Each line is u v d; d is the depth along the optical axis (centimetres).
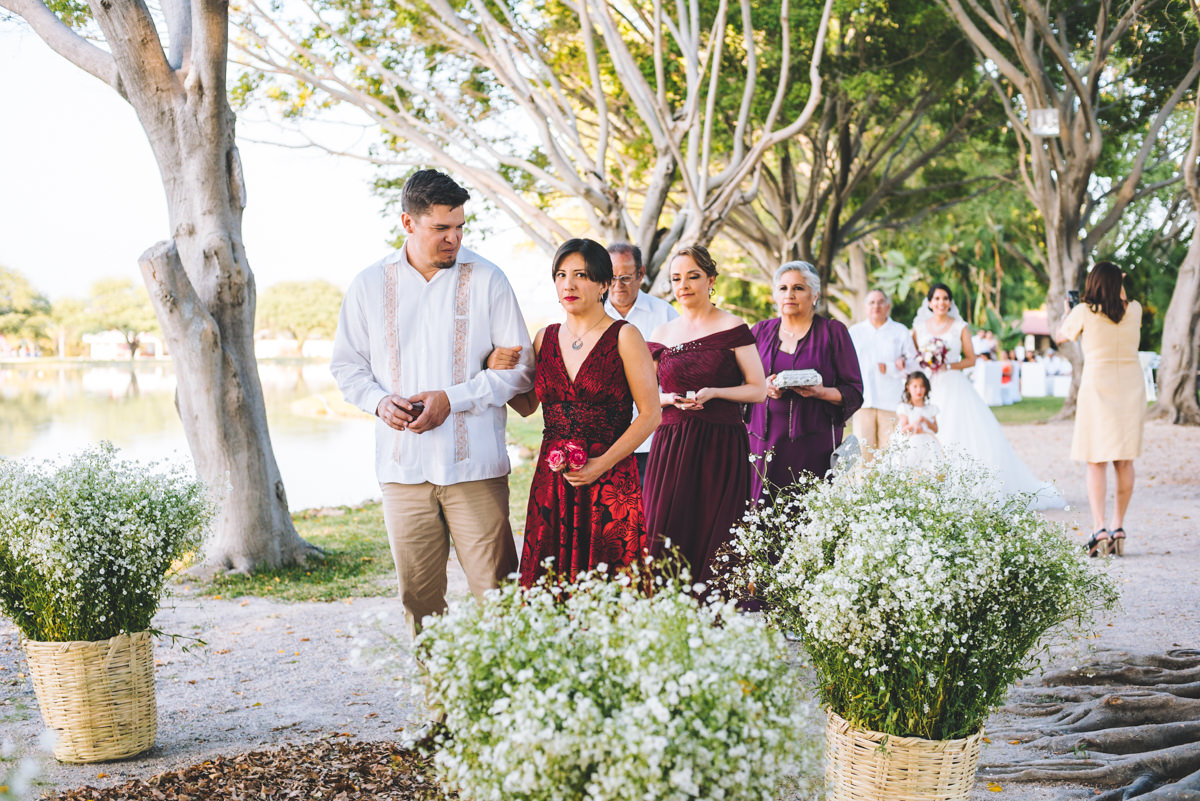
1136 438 770
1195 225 1864
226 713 487
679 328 532
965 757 297
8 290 5494
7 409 2920
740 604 481
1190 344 1861
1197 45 1984
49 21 870
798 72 1969
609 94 1734
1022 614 309
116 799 347
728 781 207
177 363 843
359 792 350
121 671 407
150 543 404
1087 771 372
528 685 214
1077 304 827
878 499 328
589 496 382
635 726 206
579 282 379
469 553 400
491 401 390
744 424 528
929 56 2106
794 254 2391
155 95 823
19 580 404
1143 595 650
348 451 2125
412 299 399
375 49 1524
